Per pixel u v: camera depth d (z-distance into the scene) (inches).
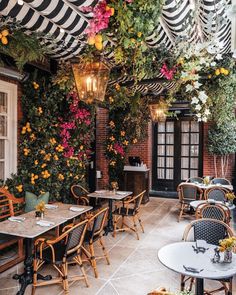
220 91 195.2
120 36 88.4
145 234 219.0
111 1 78.6
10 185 188.7
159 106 264.8
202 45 127.5
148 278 147.7
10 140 191.2
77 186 237.6
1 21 102.9
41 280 141.3
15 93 192.2
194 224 137.7
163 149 389.1
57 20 111.8
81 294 131.6
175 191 383.9
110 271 155.5
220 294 130.5
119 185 341.7
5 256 167.8
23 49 112.3
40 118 199.9
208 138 340.8
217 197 228.4
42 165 201.8
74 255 137.5
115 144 335.0
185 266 98.5
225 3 103.3
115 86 215.9
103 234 215.6
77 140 238.7
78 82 128.1
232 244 101.7
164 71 147.4
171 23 122.0
